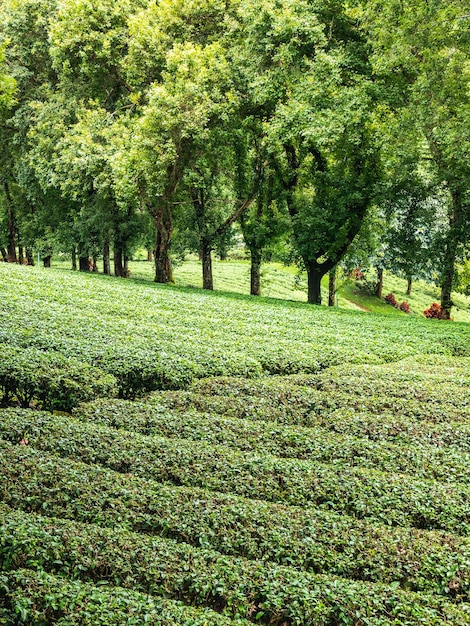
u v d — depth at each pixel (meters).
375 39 27.78
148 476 9.35
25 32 36.47
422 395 14.55
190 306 25.45
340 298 54.16
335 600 6.50
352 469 9.94
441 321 30.48
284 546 7.58
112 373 14.23
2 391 13.11
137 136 29.36
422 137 27.53
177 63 29.47
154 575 6.71
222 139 32.75
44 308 19.70
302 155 34.19
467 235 32.50
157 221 36.28
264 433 11.31
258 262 38.47
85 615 5.80
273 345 18.52
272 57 29.59
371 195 32.50
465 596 7.03
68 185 34.06
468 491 9.35
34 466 8.83
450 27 24.30
